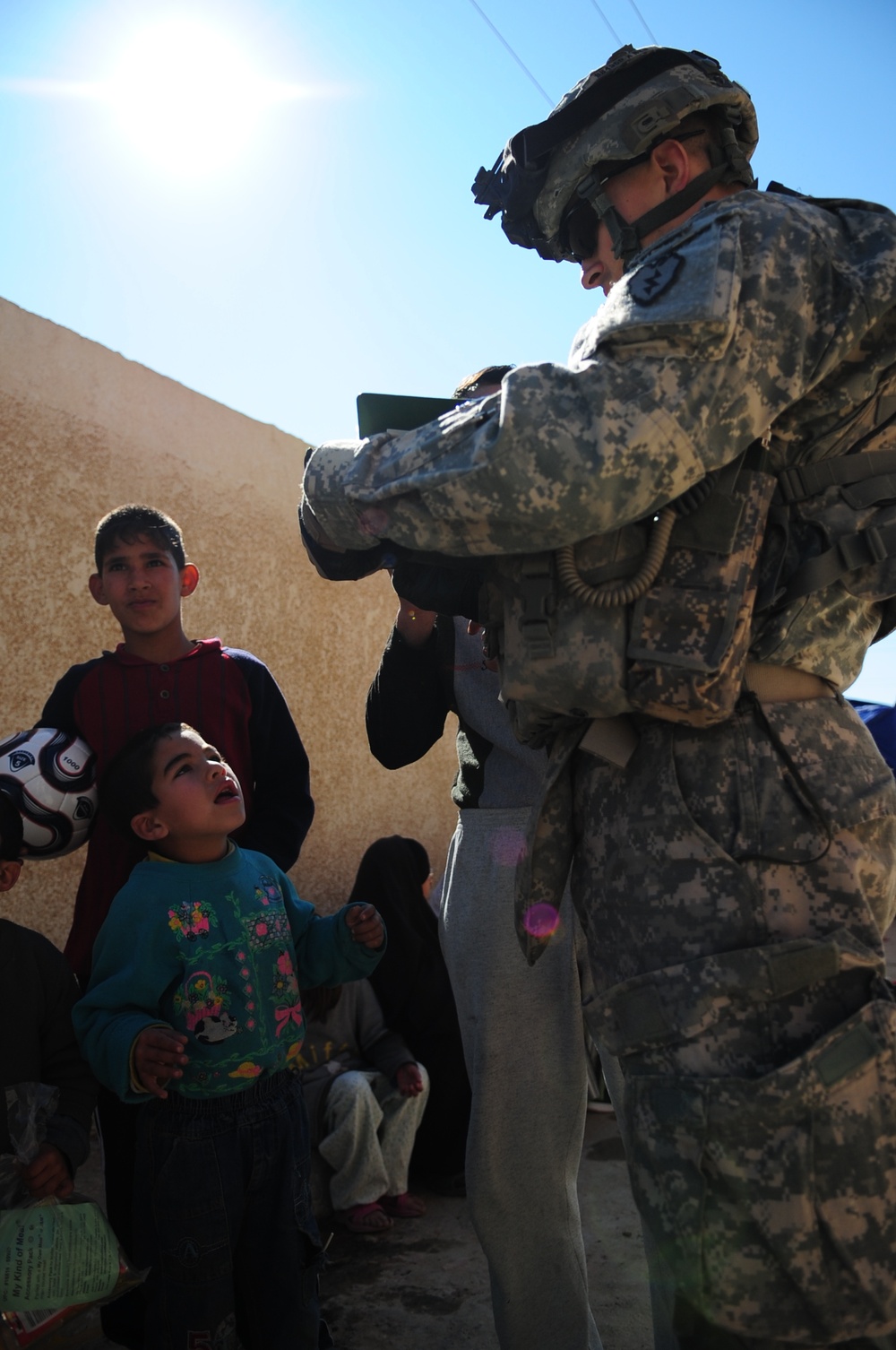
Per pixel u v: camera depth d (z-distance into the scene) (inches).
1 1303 56.2
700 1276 40.8
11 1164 60.4
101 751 77.4
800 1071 39.7
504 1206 68.0
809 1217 39.4
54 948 68.3
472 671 74.0
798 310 41.6
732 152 50.3
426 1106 113.7
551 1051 69.3
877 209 45.5
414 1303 84.7
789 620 44.5
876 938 43.1
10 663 122.3
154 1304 64.1
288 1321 65.1
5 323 124.6
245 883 69.3
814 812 43.4
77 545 131.8
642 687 43.8
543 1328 67.5
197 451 152.8
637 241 50.6
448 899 74.2
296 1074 70.1
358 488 47.2
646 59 50.3
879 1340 41.9
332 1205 101.0
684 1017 42.3
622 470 40.3
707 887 43.6
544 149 52.3
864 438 45.8
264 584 164.1
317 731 173.2
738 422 41.0
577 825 50.4
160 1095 59.7
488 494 41.9
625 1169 110.3
